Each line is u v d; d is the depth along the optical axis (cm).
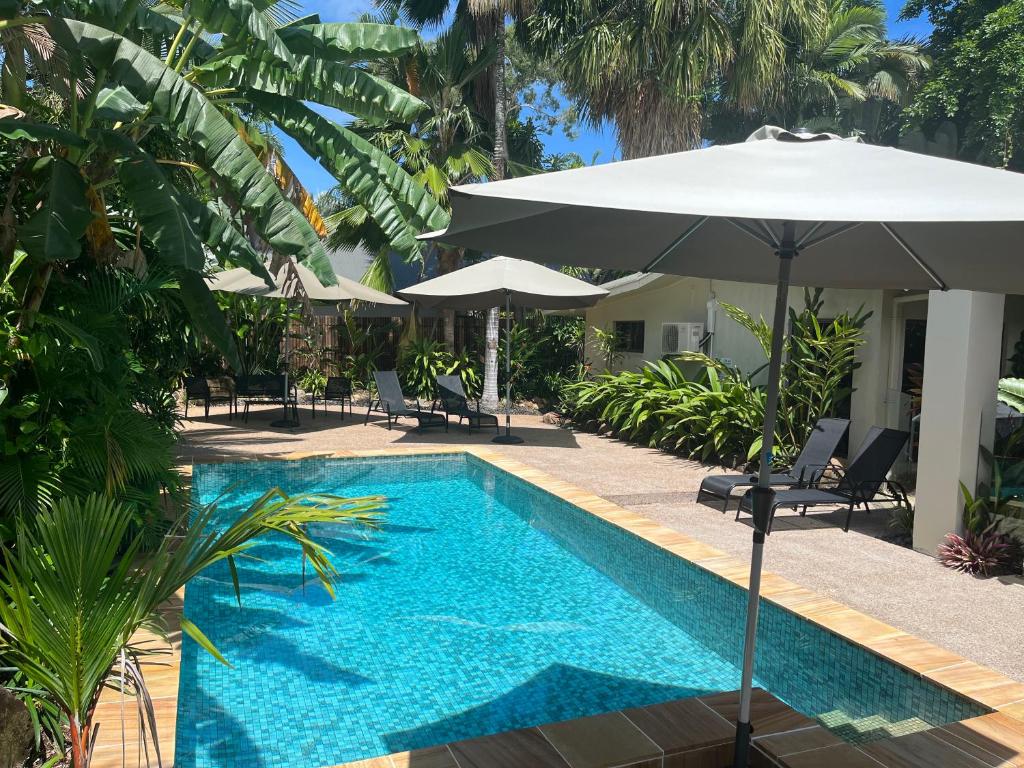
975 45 2012
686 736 346
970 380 635
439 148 2116
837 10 2712
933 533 662
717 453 1162
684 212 205
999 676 411
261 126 1409
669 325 1466
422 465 1191
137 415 512
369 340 2278
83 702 242
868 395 1076
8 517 410
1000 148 1984
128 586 243
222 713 421
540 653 507
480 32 1941
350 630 543
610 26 1681
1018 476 659
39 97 739
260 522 294
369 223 2086
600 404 1505
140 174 522
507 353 1339
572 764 323
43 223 465
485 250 344
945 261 325
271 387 1548
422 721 416
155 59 532
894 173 235
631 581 661
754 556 304
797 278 418
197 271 534
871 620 488
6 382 461
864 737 404
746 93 1789
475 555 731
